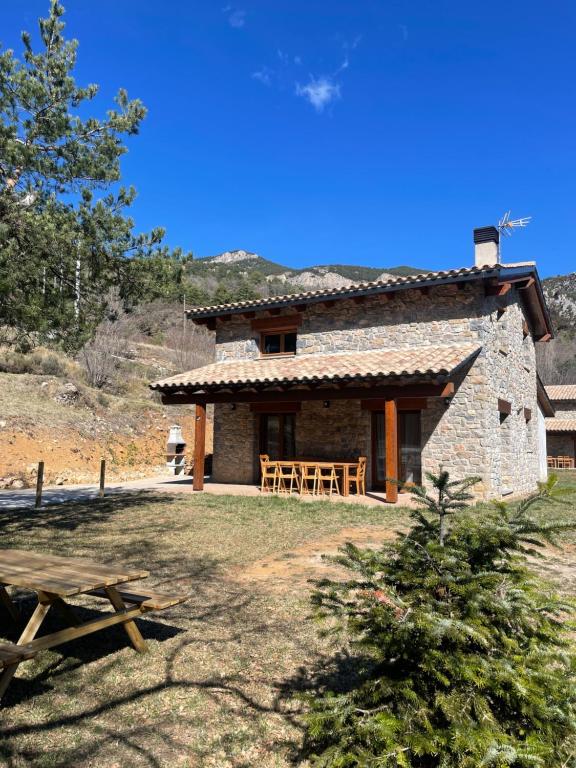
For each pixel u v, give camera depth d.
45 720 3.04
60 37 9.62
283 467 14.94
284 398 12.82
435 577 2.47
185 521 9.23
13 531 8.19
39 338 9.05
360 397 11.91
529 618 2.61
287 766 2.69
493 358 13.07
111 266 9.61
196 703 3.26
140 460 20.17
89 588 3.32
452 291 12.88
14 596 5.24
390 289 13.01
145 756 2.74
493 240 14.50
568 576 5.99
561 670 2.62
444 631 2.22
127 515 9.79
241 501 11.62
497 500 2.74
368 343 13.90
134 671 3.66
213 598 5.14
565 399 34.34
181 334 38.09
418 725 2.27
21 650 3.12
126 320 32.97
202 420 13.91
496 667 2.30
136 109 10.14
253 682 3.53
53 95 9.34
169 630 4.38
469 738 2.10
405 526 8.87
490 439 12.37
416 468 13.02
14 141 8.51
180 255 10.16
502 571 2.60
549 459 33.12
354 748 2.34
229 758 2.75
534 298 16.41
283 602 5.01
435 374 10.66
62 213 9.01
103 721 3.05
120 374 28.48
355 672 3.65
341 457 13.91
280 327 15.40
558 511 9.95
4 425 17.39
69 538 7.75
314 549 7.21
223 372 14.50
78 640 4.18
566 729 2.33
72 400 21.45
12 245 8.20
